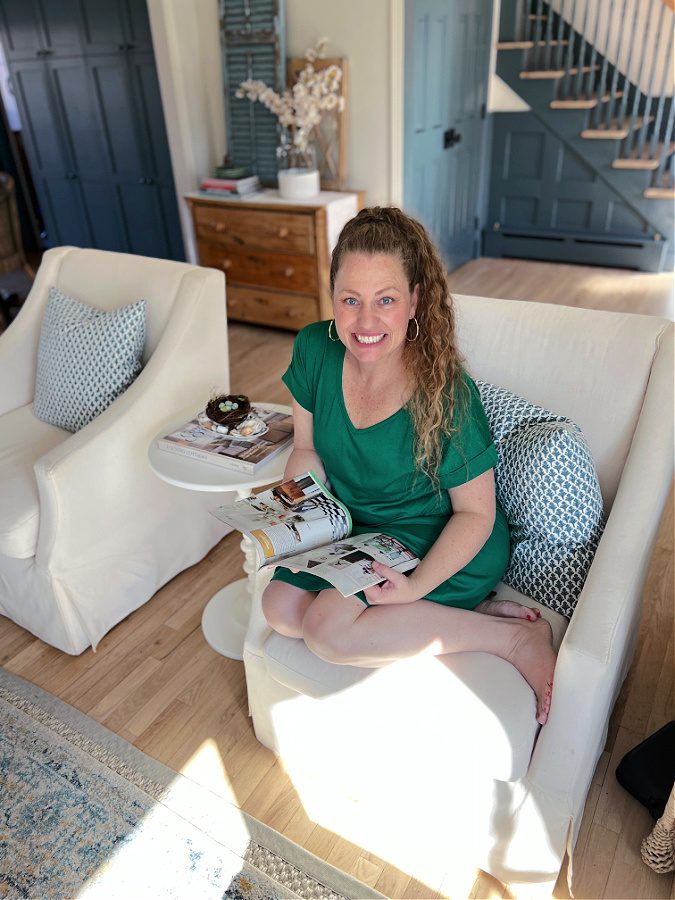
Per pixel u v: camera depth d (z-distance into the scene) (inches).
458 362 53.1
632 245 191.8
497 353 63.5
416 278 51.0
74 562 69.6
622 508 50.9
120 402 73.0
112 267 85.4
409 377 52.4
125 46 158.1
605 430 58.7
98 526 71.1
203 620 76.3
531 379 61.9
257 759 61.6
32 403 89.7
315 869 52.6
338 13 139.4
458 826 51.0
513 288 182.9
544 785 45.9
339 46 142.6
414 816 53.4
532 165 199.0
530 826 47.3
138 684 69.7
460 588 52.8
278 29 144.1
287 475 60.7
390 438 53.4
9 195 157.3
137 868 53.1
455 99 173.2
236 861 53.3
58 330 80.4
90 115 174.9
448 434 51.0
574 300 171.3
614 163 182.1
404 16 135.1
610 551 47.8
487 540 55.2
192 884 51.9
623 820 54.8
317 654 49.8
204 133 161.8
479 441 51.6
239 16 147.5
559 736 44.4
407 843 54.4
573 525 53.2
